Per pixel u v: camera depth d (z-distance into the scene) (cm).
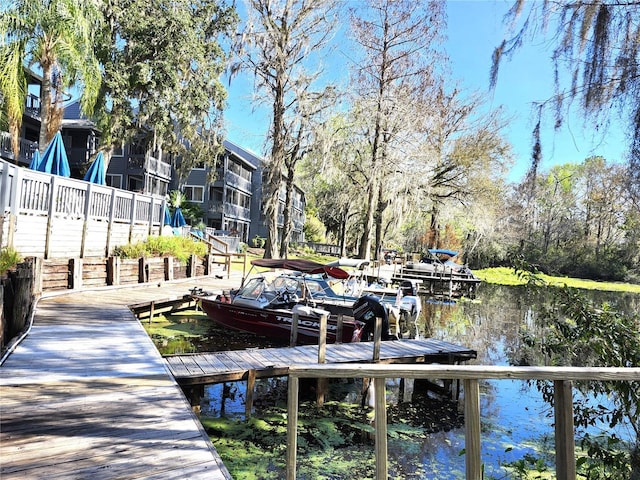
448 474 447
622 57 357
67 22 1328
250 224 3816
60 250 972
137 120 1881
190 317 1132
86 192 1064
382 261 2611
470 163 2509
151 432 337
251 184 3775
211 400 623
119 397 405
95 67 1455
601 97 364
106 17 1736
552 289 527
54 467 275
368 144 2316
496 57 425
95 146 2423
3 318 512
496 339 1159
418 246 3894
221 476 279
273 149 2091
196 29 1898
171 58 1764
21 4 1298
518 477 431
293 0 2022
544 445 516
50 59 1402
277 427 539
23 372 457
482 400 672
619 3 357
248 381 570
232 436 509
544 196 3422
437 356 763
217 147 2181
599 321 450
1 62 1284
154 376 471
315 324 900
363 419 597
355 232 4159
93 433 329
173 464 291
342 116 2141
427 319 1493
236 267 2242
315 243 4444
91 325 693
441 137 2517
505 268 3569
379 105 2202
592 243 3319
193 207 2728
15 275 599
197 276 1562
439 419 602
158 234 1530
